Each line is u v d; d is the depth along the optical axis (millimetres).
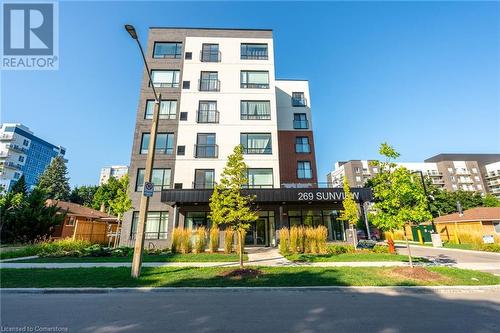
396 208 10641
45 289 7832
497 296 7625
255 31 27250
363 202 21703
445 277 9367
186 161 22859
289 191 20016
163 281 8703
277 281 8773
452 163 91000
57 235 23969
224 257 14219
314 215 22172
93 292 7844
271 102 24969
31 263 12367
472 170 90812
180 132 23562
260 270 10461
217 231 17266
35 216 19312
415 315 5832
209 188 21641
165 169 22734
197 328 4988
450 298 7387
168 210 21641
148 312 5977
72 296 7469
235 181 11398
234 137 23766
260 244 21234
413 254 17938
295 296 7488
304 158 30156
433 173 90312
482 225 25438
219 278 9156
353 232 19812
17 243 18422
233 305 6559
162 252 16547
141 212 9664
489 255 17312
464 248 21656
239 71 25781
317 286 8242
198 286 8195
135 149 23062
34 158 96188
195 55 26016
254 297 7363
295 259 13641
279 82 32625
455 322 5391
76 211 28828
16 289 7816
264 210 21875
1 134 88750
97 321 5379
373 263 12516
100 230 24125
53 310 6125
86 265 11766
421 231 31125
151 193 9945
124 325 5152
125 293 7801
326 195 20125
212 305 6559
